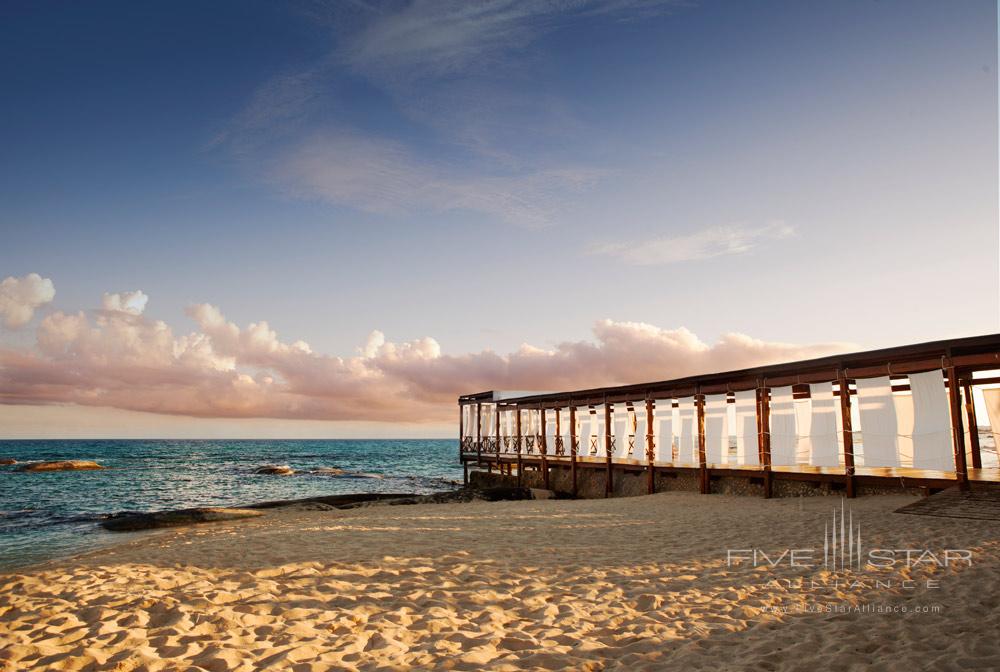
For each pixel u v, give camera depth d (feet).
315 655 16.87
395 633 18.84
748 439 57.98
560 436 90.38
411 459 257.96
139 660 16.34
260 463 206.80
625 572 26.86
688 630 18.56
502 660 16.43
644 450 71.67
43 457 239.91
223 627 19.34
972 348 41.29
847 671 14.69
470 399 119.34
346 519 53.01
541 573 27.04
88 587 24.95
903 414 47.70
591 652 16.96
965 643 15.87
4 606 22.21
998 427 48.60
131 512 75.15
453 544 35.01
